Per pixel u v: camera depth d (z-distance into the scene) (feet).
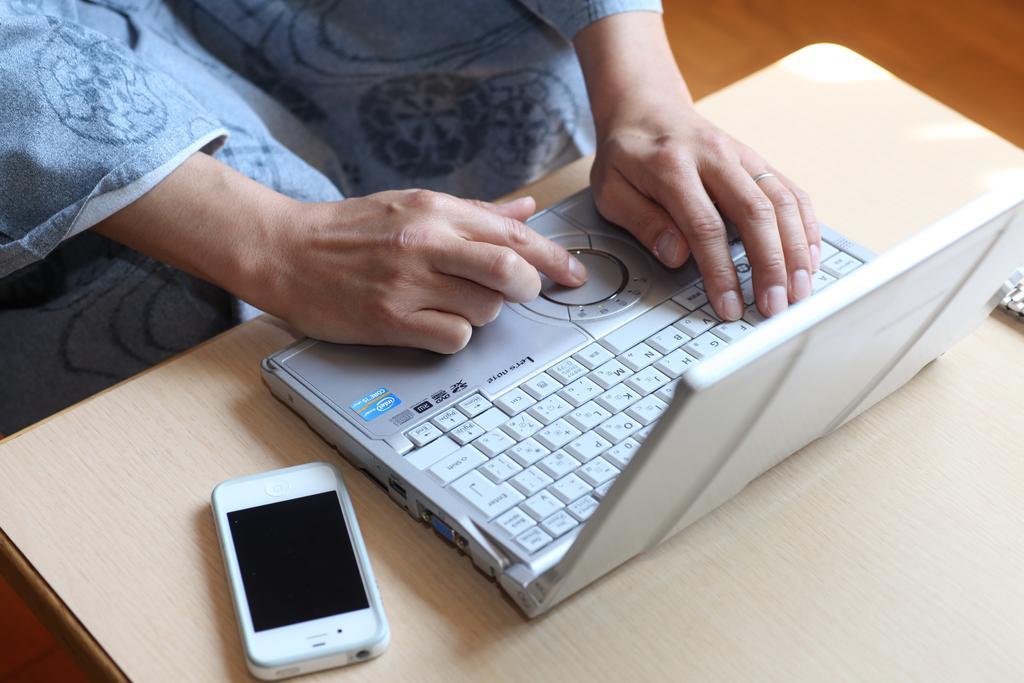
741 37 5.97
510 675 1.62
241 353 2.13
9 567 1.77
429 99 3.28
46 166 2.09
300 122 3.35
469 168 3.39
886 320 1.59
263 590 1.68
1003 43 5.86
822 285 2.14
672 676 1.61
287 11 3.26
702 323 2.06
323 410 1.90
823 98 2.75
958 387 2.06
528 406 1.90
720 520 1.83
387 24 3.23
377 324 2.01
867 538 1.80
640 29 2.74
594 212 2.34
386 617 1.67
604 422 1.86
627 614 1.69
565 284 2.14
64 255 2.81
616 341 2.02
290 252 2.14
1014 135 5.36
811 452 1.94
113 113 2.15
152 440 1.95
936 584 1.73
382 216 2.15
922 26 5.96
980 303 1.91
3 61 2.10
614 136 2.42
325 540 1.76
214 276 2.18
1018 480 1.90
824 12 6.10
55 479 1.88
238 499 1.81
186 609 1.69
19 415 2.84
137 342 2.84
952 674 1.62
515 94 3.23
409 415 1.89
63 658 3.60
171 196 2.18
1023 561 1.77
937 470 1.91
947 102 5.55
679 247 2.16
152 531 1.80
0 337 2.77
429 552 1.78
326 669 1.62
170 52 2.97
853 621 1.68
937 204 2.45
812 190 2.48
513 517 1.71
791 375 1.48
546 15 2.87
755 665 1.63
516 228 2.15
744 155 2.33
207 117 2.29
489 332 2.05
